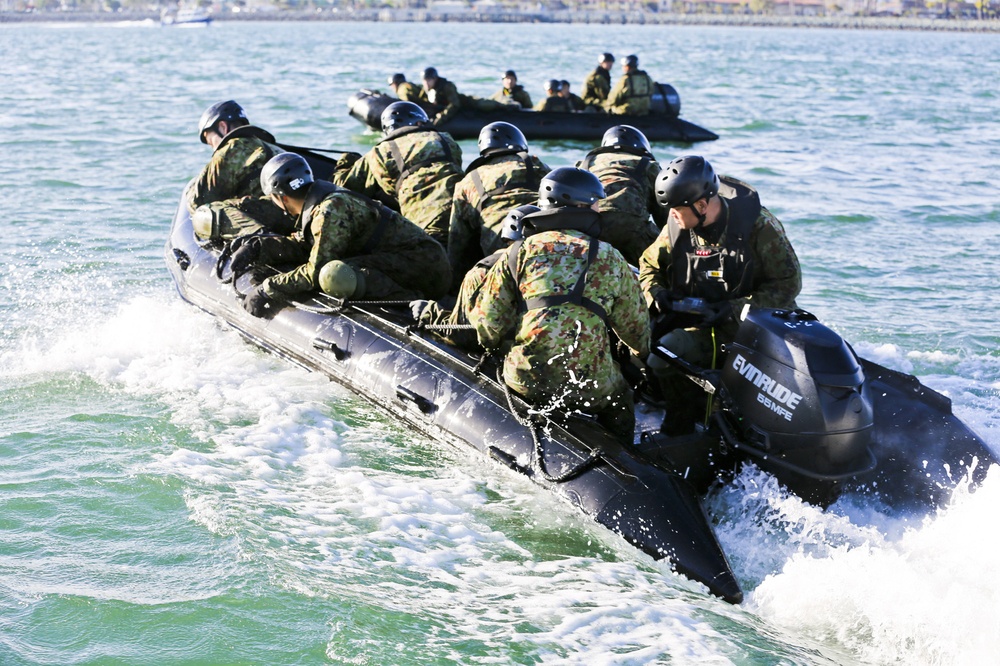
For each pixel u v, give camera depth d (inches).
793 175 572.7
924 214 466.9
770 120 866.1
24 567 158.7
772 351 167.0
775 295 190.4
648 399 211.9
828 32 6082.7
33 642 141.2
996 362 265.4
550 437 181.6
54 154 588.4
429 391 203.5
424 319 218.8
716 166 601.3
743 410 170.9
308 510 177.9
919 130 813.9
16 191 470.3
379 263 239.5
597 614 149.4
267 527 171.2
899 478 181.9
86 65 1556.3
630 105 689.6
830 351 163.6
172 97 977.5
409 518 176.1
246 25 6323.8
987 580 154.0
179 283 283.3
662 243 203.0
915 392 187.9
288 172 234.5
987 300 325.4
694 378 179.9
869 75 1553.9
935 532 168.7
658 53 2237.9
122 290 309.6
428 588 155.6
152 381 236.2
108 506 177.6
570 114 684.7
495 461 187.0
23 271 330.3
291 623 146.0
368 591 153.9
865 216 454.6
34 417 215.5
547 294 175.9
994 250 398.0
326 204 233.5
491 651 140.0
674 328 198.1
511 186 249.9
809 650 142.0
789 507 168.2
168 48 2290.8
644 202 252.2
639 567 163.9
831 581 155.5
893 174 584.4
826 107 994.1
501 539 171.2
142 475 188.2
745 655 140.3
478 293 194.1
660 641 142.8
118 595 151.7
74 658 138.4
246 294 250.8
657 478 170.7
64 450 199.8
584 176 179.8
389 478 191.6
